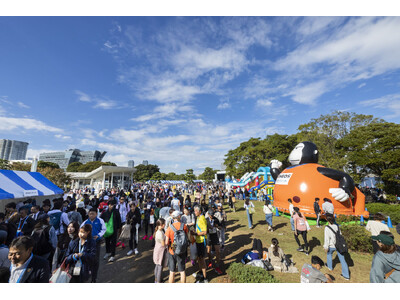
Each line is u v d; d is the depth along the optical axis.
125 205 8.70
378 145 17.05
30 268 2.50
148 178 66.56
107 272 5.45
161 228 4.76
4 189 8.27
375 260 3.16
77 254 3.39
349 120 24.62
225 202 20.84
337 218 9.91
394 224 10.41
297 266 5.81
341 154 20.53
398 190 17.06
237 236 8.80
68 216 5.90
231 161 44.47
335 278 5.09
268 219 9.59
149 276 5.25
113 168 29.17
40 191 10.12
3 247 3.44
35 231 3.97
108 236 6.12
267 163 35.19
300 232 6.89
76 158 181.00
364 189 23.69
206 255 6.69
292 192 11.38
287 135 38.34
